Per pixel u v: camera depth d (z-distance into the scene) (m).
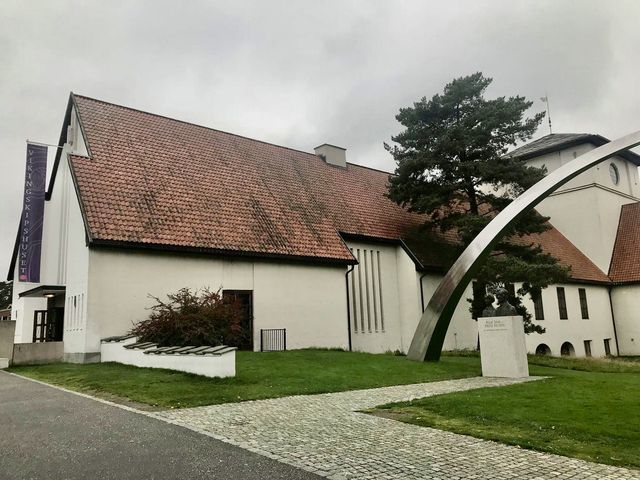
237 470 5.11
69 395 10.08
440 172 23.41
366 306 24.73
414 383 12.42
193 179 21.50
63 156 23.61
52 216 24.70
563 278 20.45
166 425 7.16
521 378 13.35
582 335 33.97
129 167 19.92
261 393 10.20
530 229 22.31
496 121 21.91
